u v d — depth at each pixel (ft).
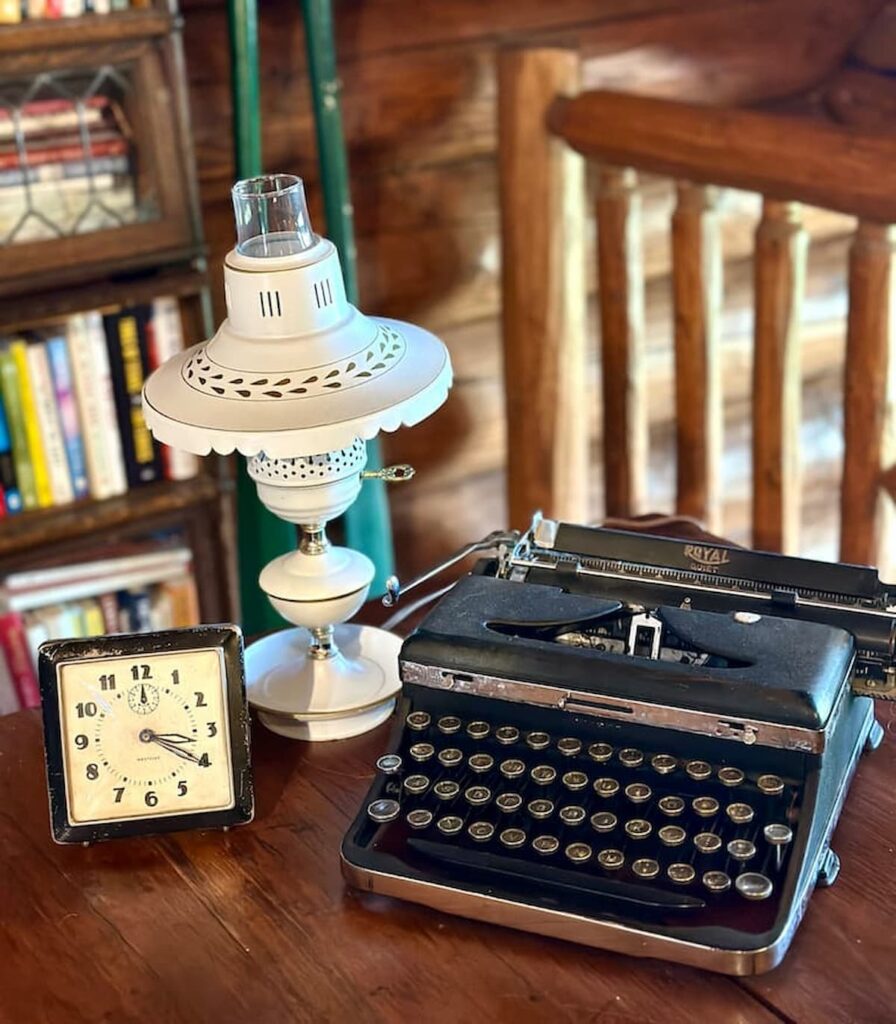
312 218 5.36
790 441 4.68
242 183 2.58
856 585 2.64
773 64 5.85
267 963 2.38
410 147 5.37
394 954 2.38
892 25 5.76
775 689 2.40
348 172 5.29
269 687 2.97
